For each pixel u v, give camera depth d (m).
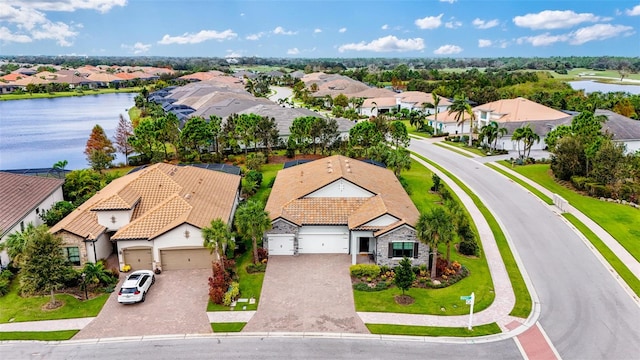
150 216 40.31
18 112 155.75
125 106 172.50
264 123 78.25
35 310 33.44
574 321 31.84
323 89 171.12
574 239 45.19
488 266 39.88
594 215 51.12
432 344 29.23
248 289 36.16
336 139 82.62
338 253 42.44
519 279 37.62
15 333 30.53
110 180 61.12
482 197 57.47
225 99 119.94
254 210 38.59
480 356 28.05
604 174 57.66
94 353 28.55
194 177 50.28
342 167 48.97
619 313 32.84
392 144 82.19
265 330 30.83
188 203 41.94
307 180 48.53
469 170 70.25
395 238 38.38
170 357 28.09
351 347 28.97
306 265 40.12
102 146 76.94
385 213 39.19
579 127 68.94
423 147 88.12
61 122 132.25
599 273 38.62
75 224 39.16
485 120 98.00
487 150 82.56
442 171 69.75
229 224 43.47
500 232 46.81
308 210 42.84
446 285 36.44
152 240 38.59
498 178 65.75
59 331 30.83
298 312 32.94
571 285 36.75
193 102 132.88
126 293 33.81
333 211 42.78
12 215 42.19
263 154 75.56
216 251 38.25
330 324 31.44
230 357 28.03
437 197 57.31
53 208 48.88
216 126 78.50
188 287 36.69
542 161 73.88
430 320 31.91
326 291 35.81
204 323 31.69
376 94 148.88
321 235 42.16
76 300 34.84
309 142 81.50
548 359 27.83
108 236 41.66
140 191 44.88
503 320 31.94
